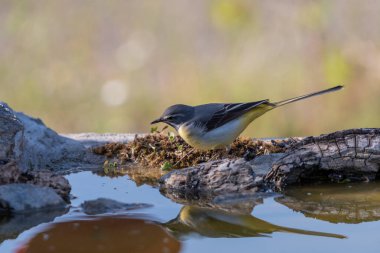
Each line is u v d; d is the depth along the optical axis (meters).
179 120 11.89
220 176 9.58
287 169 9.65
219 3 24.20
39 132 11.83
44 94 24.59
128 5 27.77
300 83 21.78
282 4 23.58
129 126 23.45
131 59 25.67
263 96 22.02
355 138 9.84
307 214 8.33
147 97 23.97
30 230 7.73
